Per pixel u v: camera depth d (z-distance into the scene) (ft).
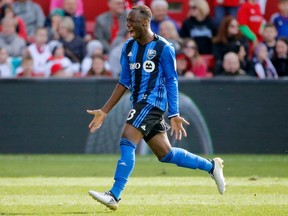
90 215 76.84
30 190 99.19
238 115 153.79
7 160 142.20
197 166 82.99
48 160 142.31
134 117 77.97
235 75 166.09
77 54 174.60
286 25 186.29
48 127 153.48
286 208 82.64
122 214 77.71
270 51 175.11
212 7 195.11
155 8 176.35
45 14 195.83
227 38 170.91
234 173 121.80
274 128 154.30
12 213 78.64
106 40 180.34
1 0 183.83
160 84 79.20
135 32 78.84
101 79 152.46
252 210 81.00
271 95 153.99
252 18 182.80
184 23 180.55
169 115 79.71
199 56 169.37
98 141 153.17
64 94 152.87
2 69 171.94
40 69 171.53
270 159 145.18
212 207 83.35
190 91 152.66
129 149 77.46
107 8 197.77
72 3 181.27
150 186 104.01
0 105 153.28
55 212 79.30
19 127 153.58
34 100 153.07
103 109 81.71
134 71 79.46
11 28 176.86
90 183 107.55
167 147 80.38
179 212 79.41
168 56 78.84
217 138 153.69
